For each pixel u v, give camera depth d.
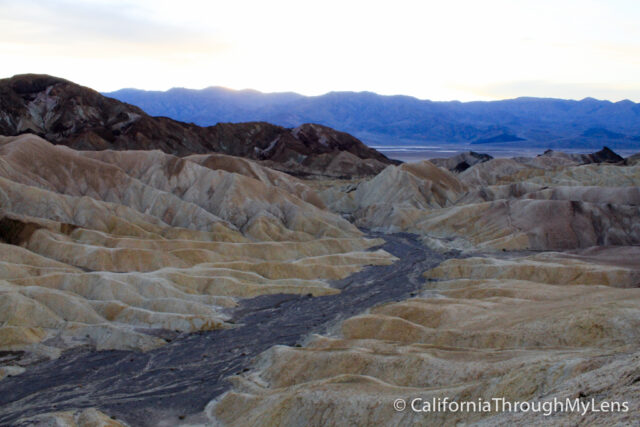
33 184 107.69
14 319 57.12
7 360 52.03
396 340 50.84
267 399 39.22
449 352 40.97
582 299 54.25
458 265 82.69
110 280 66.75
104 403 44.47
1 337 54.12
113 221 96.31
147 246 87.00
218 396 45.16
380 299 73.00
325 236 110.06
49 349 54.50
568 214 106.44
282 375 45.06
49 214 95.50
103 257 79.00
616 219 104.75
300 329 61.66
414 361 39.56
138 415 42.38
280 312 68.19
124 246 85.69
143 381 48.75
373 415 32.56
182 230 99.25
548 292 60.81
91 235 87.12
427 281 82.19
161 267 80.56
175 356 54.50
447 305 57.56
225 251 91.69
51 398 45.47
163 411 43.06
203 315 63.62
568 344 42.66
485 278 78.19
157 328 60.16
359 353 43.06
